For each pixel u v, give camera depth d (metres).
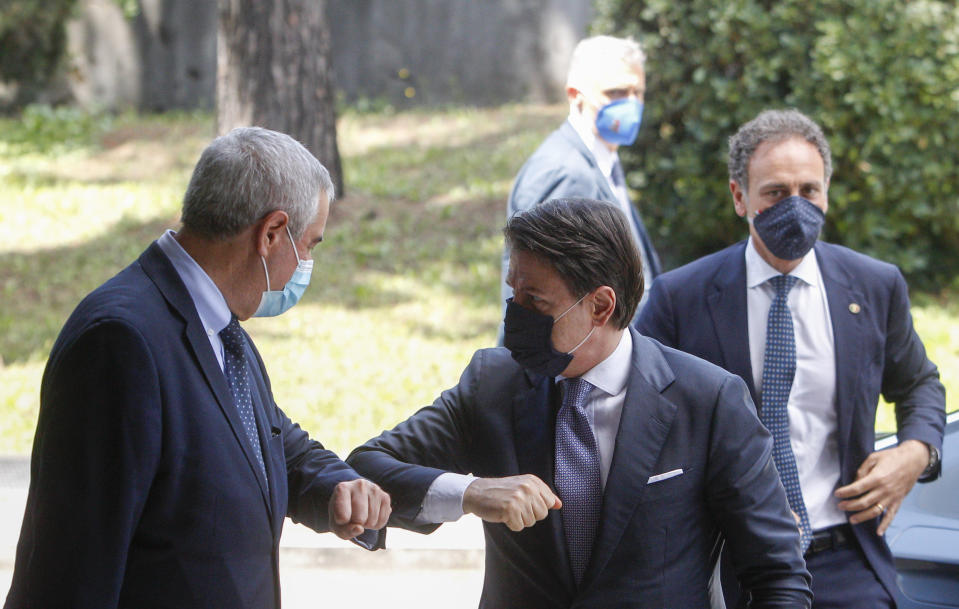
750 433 2.30
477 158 11.79
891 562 2.98
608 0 8.65
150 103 15.11
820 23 7.78
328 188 2.32
